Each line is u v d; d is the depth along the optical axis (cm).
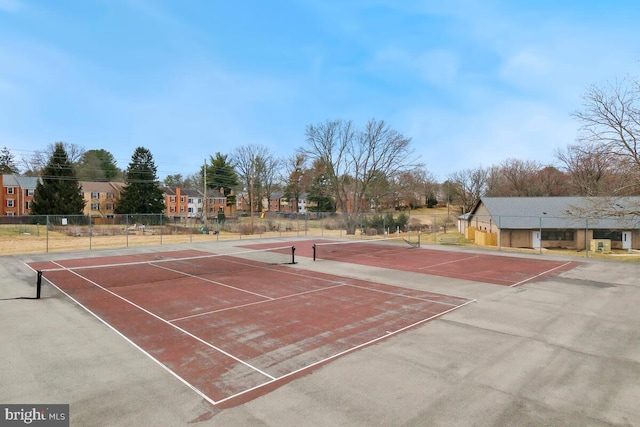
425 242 3462
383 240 3512
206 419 543
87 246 2959
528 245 3534
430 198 9988
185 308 1156
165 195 9044
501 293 1382
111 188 7869
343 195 5234
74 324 993
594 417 553
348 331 944
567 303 1238
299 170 8106
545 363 749
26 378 675
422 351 809
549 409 574
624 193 2381
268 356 781
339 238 3716
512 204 3819
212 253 2508
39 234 3944
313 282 1566
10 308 1148
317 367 726
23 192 7069
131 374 693
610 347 840
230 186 8881
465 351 811
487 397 610
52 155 5778
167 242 3294
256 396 611
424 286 1499
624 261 2222
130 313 1101
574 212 2655
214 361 754
